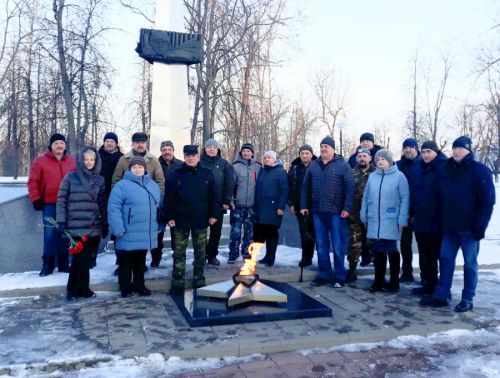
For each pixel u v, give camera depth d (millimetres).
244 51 15516
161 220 5648
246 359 3775
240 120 16062
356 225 6461
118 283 5738
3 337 4094
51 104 16453
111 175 6742
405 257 6551
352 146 38469
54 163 6219
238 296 4859
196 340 4000
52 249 6258
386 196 5703
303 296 5305
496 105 28766
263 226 7258
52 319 4617
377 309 5090
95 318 4645
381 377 3453
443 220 5195
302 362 3725
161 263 7125
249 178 7246
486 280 6750
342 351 3980
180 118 9547
